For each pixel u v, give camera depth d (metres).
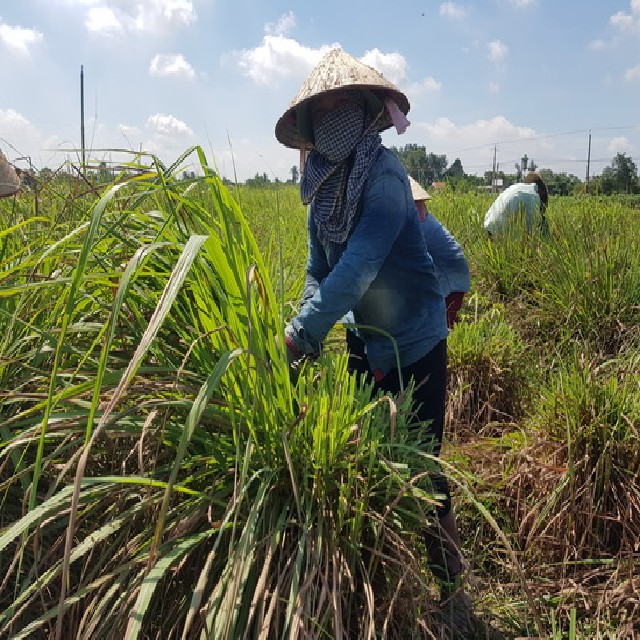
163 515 1.51
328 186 2.47
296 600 1.81
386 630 2.02
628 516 3.12
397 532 2.16
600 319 5.56
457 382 4.73
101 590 1.88
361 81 2.30
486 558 3.17
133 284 2.23
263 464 2.07
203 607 1.92
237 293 2.06
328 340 3.34
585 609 2.84
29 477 2.19
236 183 2.37
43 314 2.51
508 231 7.08
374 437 2.17
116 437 2.00
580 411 3.43
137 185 2.44
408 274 2.58
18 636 1.71
